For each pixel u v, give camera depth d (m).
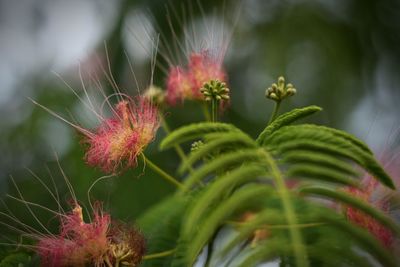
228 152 2.41
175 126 6.54
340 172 2.26
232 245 2.29
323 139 2.36
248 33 7.75
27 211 4.96
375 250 2.15
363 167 2.34
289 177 2.30
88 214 3.50
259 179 2.28
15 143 6.35
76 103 6.48
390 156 3.16
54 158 5.98
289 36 7.73
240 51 7.72
